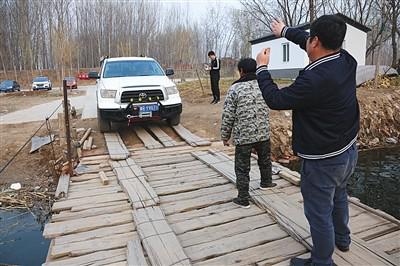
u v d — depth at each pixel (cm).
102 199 423
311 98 220
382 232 335
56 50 2534
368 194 630
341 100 223
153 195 421
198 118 932
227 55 5219
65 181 483
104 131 791
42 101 1883
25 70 4188
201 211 389
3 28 4569
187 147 674
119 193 444
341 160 235
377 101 1173
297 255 297
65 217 375
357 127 241
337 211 279
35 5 4491
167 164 573
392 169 765
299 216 359
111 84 751
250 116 378
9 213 519
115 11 5162
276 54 2217
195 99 1320
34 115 1223
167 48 4969
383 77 1583
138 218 362
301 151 243
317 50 231
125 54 3966
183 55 3064
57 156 669
